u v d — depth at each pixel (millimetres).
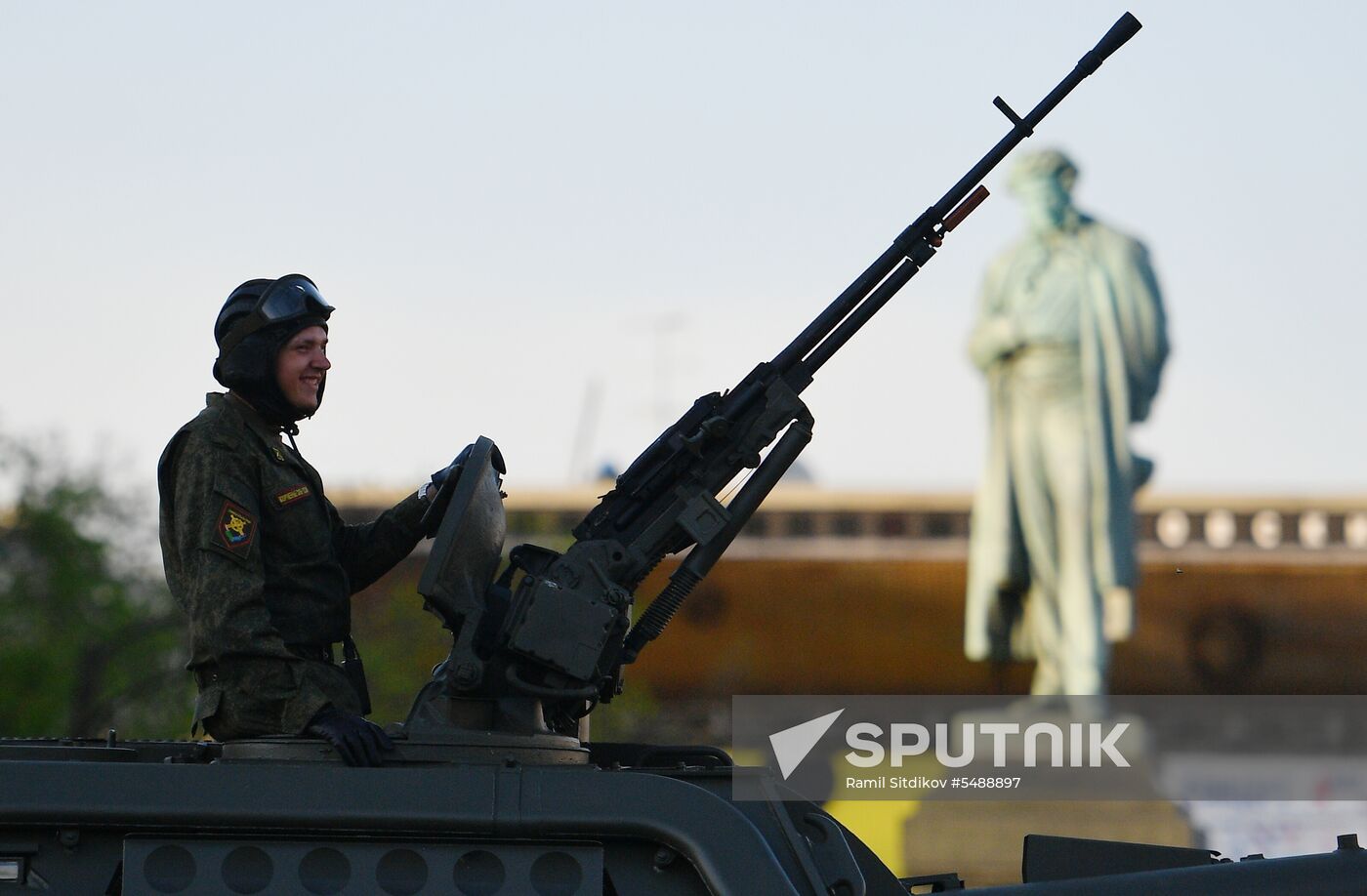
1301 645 139250
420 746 14648
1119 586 128250
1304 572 141250
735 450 16625
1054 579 128875
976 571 131750
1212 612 140750
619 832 13734
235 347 16141
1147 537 143875
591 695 15516
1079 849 15812
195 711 15172
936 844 92938
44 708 98875
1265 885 14953
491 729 15305
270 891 13664
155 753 16438
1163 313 130625
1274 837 108250
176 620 103812
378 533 17594
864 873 15125
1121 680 137125
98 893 13750
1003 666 131375
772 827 14414
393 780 13750
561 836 13773
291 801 13656
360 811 13641
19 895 13727
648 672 140750
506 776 13805
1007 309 130250
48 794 13602
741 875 13508
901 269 17312
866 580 140000
